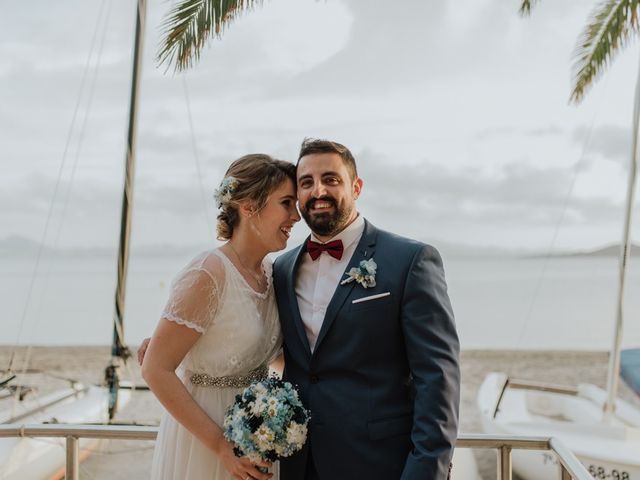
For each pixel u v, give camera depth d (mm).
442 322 2027
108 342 31594
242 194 2205
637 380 13234
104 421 7004
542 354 21016
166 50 4879
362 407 2045
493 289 43750
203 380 2180
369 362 2066
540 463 6266
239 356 2158
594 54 6418
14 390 7273
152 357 2049
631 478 5672
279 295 2285
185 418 2031
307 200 2145
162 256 60188
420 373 1986
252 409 1925
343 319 2084
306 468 2121
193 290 2061
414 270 2062
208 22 4797
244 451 1921
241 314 2141
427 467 1886
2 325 39875
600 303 40188
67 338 34844
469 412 10586
